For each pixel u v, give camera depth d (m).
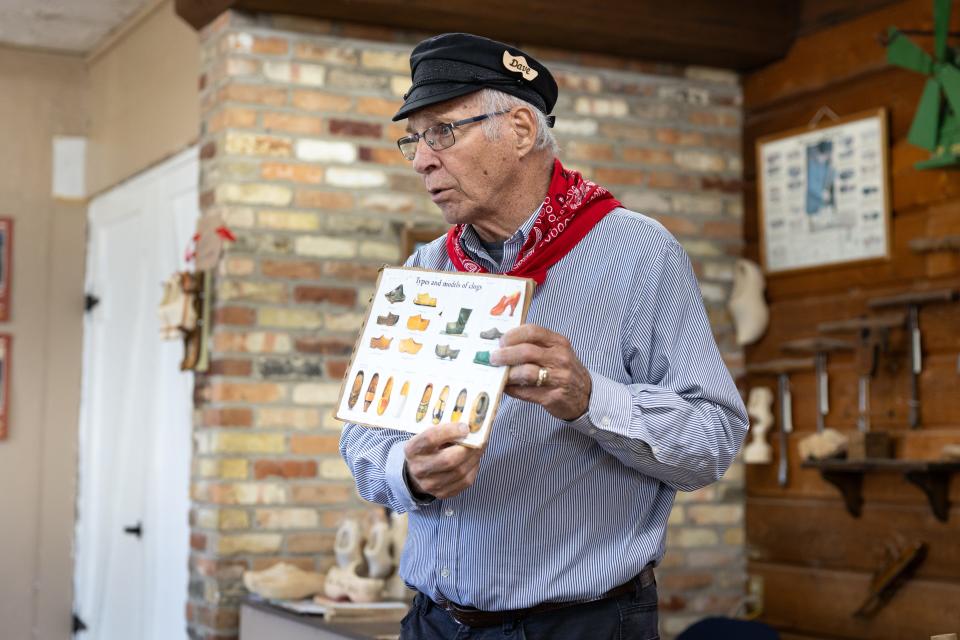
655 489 1.63
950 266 3.22
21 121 4.93
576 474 1.59
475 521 1.59
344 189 3.59
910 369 3.28
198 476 3.54
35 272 4.93
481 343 1.49
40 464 4.90
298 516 3.49
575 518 1.59
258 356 3.48
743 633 3.10
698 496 3.87
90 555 4.78
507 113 1.64
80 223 5.02
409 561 1.69
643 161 3.92
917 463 3.08
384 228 3.63
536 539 1.58
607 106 3.88
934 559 3.21
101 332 4.82
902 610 3.29
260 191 3.50
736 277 3.94
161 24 4.25
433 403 1.49
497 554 1.58
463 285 1.55
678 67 3.98
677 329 1.62
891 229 3.40
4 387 4.85
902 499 3.33
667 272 1.64
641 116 3.92
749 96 4.02
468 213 1.66
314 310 3.54
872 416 3.42
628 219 1.67
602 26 3.62
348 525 3.34
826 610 3.55
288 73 3.55
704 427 1.55
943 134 3.15
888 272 3.41
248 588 3.34
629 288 1.63
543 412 1.58
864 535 3.44
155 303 4.26
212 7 3.54
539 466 1.59
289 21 3.55
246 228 3.49
